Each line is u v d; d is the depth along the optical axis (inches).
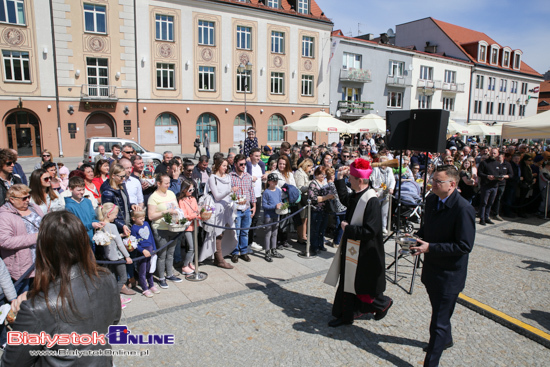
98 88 890.7
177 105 994.1
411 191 328.8
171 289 196.1
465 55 1621.6
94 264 73.7
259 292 194.1
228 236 233.5
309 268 231.9
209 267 230.7
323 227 264.7
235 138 1099.9
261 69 1098.7
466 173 363.9
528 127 352.2
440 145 208.1
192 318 165.0
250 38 1071.6
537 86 1980.8
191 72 997.2
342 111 1254.3
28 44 816.3
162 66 966.4
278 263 239.9
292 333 153.9
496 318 169.6
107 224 173.5
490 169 352.2
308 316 169.2
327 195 247.6
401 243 141.8
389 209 306.5
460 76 1598.2
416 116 215.5
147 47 933.8
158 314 167.9
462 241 119.7
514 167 387.2
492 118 1786.4
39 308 65.4
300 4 1159.6
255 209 271.3
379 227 145.0
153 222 197.5
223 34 1023.0
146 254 183.0
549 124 336.2
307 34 1162.0
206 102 1031.6
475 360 138.9
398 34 1862.7
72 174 208.1
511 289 204.2
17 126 849.5
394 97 1413.6
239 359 135.6
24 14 807.1
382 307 156.9
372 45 1306.6
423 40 1758.1
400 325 163.0
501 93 1803.6
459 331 160.4
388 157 342.3
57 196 189.5
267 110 1131.3
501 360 139.3
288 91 1157.7
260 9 1060.5
